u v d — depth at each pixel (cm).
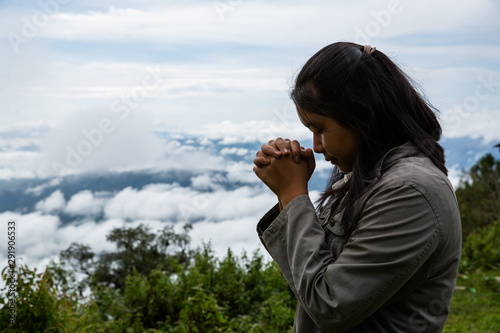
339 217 117
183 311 436
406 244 98
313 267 106
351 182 112
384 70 114
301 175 121
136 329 443
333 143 114
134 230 1311
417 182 102
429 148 113
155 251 1222
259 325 434
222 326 434
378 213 103
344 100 109
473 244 1026
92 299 460
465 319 625
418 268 100
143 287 480
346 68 110
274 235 119
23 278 296
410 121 112
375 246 100
